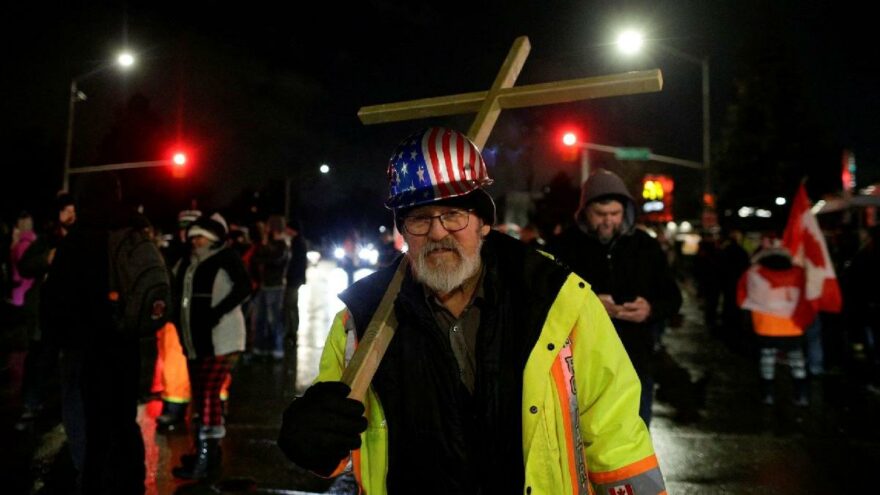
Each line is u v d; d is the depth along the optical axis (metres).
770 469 5.14
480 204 1.79
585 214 3.95
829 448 5.65
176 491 4.53
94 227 3.80
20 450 5.37
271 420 6.20
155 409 6.56
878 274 8.49
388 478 1.70
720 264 13.19
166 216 56.62
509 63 2.09
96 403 3.72
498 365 1.71
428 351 1.73
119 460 3.74
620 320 3.76
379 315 1.70
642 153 22.38
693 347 10.83
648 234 4.04
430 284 1.74
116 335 3.74
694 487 4.78
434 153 1.75
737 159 37.75
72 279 3.72
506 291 1.78
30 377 5.97
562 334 1.71
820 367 8.66
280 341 9.25
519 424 1.68
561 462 1.69
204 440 4.80
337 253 16.59
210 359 4.83
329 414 1.49
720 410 6.88
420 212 1.77
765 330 7.08
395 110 2.17
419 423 1.69
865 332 9.20
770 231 8.06
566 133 17.00
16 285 8.83
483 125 1.95
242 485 4.64
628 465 1.72
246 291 4.86
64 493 4.53
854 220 16.70
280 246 9.25
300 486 4.63
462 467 1.67
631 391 1.77
